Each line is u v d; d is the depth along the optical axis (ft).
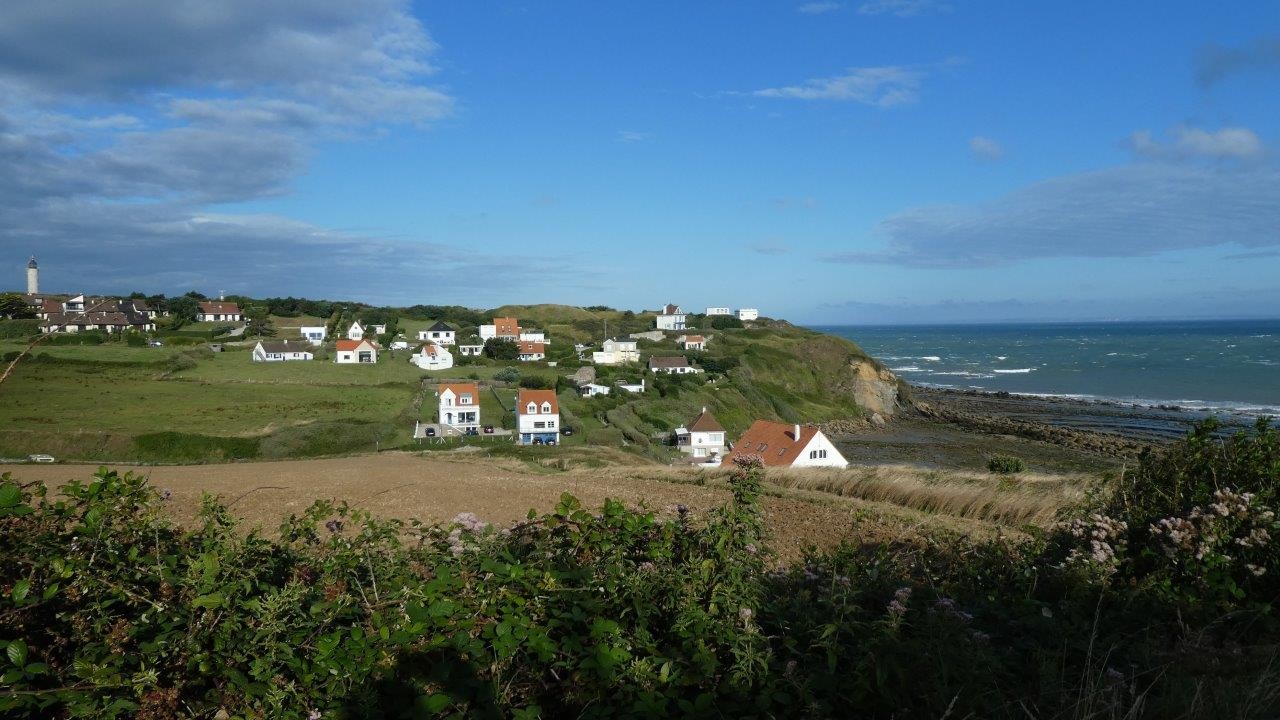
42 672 10.53
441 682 11.27
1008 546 22.80
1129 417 241.55
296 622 12.07
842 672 12.87
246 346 294.25
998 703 12.25
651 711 11.27
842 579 15.16
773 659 12.96
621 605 13.69
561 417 212.84
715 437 209.97
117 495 13.66
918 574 20.38
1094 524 21.03
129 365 227.81
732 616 13.69
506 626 12.03
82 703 10.20
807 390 306.14
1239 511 19.48
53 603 12.04
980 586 18.66
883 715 12.37
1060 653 14.05
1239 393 287.48
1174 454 24.77
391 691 11.35
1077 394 308.40
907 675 12.54
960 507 55.62
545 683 12.34
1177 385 321.52
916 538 40.09
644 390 267.80
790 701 12.08
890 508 56.95
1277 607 18.01
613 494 73.05
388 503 69.51
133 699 10.96
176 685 11.05
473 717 11.04
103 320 290.97
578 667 12.07
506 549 15.89
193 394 200.13
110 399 184.96
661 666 12.46
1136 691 13.14
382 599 13.75
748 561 15.37
